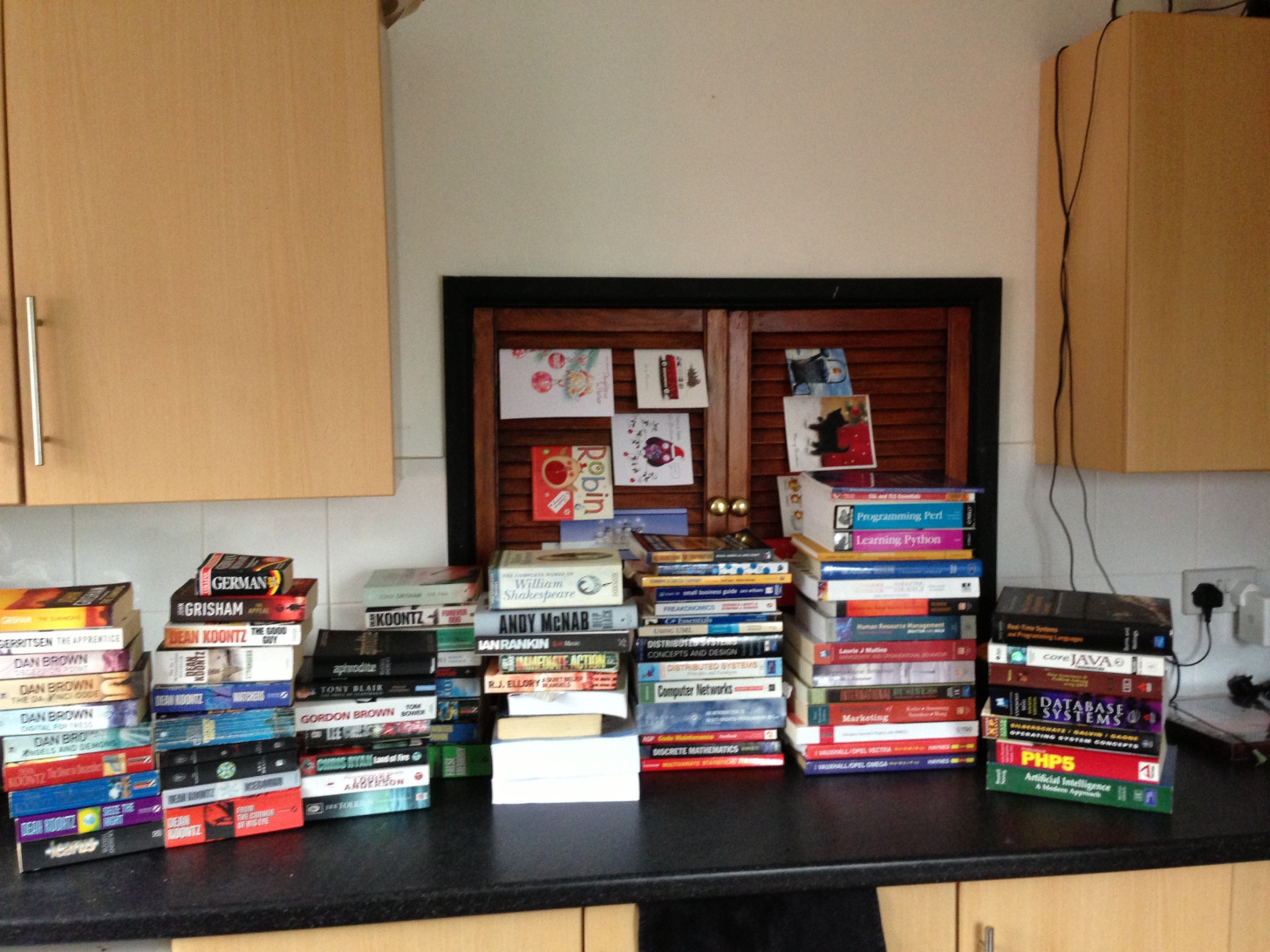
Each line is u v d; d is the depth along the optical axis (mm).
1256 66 1595
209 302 1321
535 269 1716
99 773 1295
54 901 1177
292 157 1329
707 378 1771
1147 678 1420
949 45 1785
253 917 1163
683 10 1721
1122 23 1575
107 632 1290
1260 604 1896
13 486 1284
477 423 1734
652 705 1583
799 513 1808
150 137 1294
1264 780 1559
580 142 1713
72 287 1285
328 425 1357
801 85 1754
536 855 1284
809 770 1579
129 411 1310
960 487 1593
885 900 1319
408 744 1426
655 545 1616
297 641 1357
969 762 1610
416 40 1669
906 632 1585
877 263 1792
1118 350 1605
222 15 1304
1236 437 1629
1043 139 1801
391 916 1189
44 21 1261
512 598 1464
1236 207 1602
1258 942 1380
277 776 1368
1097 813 1419
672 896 1229
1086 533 1886
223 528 1687
